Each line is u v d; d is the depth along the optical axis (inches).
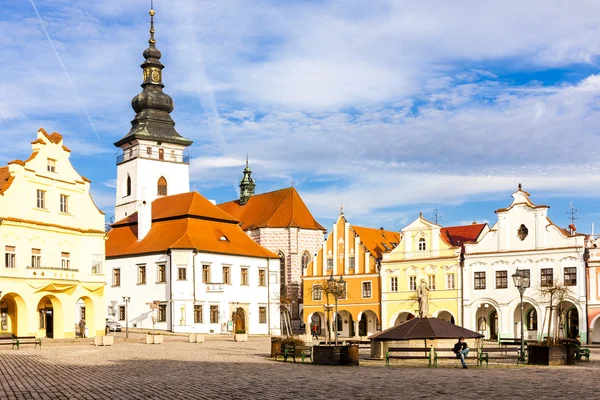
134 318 4173.2
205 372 1514.5
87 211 3321.9
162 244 4131.4
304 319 4404.5
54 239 3120.1
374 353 1973.4
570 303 3538.4
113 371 1530.5
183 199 4463.6
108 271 4335.6
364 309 4170.8
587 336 3420.3
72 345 2687.0
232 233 4414.4
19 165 2974.9
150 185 5280.5
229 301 4170.8
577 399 1044.5
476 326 3779.5
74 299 3186.5
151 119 5354.3
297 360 1900.8
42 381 1312.7
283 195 5196.9
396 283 4055.1
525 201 3649.1
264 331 4362.7
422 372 1529.3
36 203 3058.6
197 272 4035.4
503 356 2021.4
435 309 3890.3
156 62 5428.2
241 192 5659.5
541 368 1637.6
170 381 1315.2
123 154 5428.2
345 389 1184.2
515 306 3629.4
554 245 3545.8
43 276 2984.7
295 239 4985.2
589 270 3437.5
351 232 4284.0
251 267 4330.7
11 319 2999.5
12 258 2915.8
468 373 1498.5
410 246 4020.7
